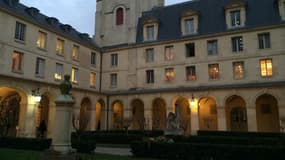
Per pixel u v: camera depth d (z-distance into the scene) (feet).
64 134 37.78
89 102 116.06
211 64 109.19
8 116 85.66
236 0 109.60
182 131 80.89
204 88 104.01
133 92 119.24
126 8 135.54
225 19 111.86
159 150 50.39
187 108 117.39
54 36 106.52
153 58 122.11
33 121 89.30
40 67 99.25
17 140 62.69
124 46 129.49
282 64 96.53
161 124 120.98
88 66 124.67
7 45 86.53
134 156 52.70
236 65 105.19
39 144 59.16
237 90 98.17
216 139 67.97
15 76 87.40
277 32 99.35
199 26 116.16
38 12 108.58
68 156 36.47
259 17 105.29
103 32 139.85
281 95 90.43
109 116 123.75
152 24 125.90
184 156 48.01
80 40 120.16
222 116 99.66
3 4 90.12
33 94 89.51
